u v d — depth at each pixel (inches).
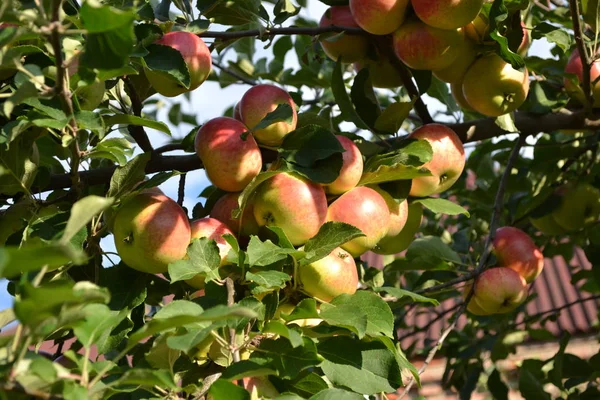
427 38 92.7
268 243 73.3
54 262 42.3
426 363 99.7
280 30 98.8
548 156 129.6
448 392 247.4
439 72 103.6
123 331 71.7
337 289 78.2
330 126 94.3
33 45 70.2
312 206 80.4
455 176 97.9
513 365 204.1
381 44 102.0
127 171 74.2
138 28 77.4
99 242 77.3
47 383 50.9
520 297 106.9
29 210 77.5
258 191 82.0
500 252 112.0
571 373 133.4
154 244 74.8
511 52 90.6
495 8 90.4
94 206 48.9
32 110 65.8
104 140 73.6
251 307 66.7
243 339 69.2
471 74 101.2
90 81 63.4
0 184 74.3
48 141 91.7
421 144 91.4
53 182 86.6
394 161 88.4
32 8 68.6
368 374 71.7
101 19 50.3
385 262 153.6
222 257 78.1
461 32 94.3
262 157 89.0
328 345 72.6
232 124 83.2
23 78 65.6
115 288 78.4
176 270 69.2
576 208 125.1
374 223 84.5
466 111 138.9
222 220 84.0
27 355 52.9
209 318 51.0
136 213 75.1
